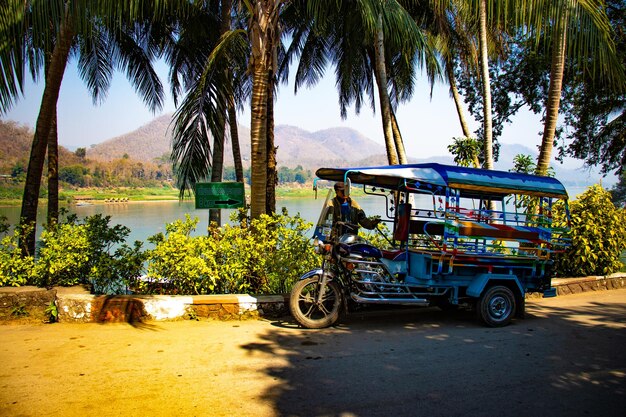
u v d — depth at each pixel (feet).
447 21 37.60
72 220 21.75
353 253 18.67
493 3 29.07
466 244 20.45
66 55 22.47
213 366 13.66
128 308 18.19
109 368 13.30
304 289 18.49
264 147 22.22
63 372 12.96
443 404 11.53
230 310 19.04
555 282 26.50
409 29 26.66
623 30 40.29
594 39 26.09
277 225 21.84
